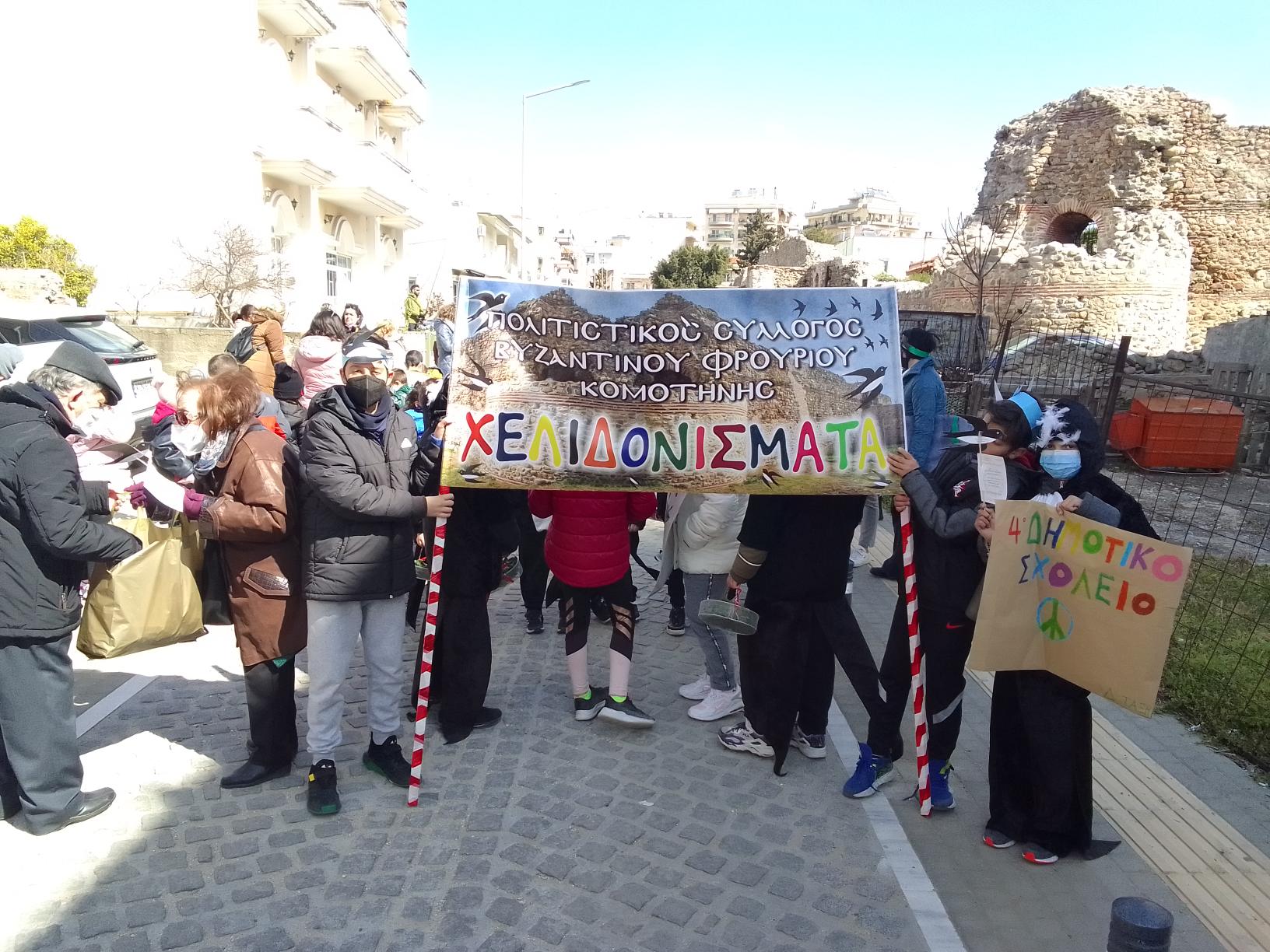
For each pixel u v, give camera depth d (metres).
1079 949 2.70
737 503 4.09
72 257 15.30
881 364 3.41
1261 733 4.08
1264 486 11.10
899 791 3.65
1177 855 3.20
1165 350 18.81
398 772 3.59
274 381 6.35
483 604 3.94
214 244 16.19
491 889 2.91
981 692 4.70
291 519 3.30
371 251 25.30
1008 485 3.07
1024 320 19.41
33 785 3.10
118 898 2.81
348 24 22.92
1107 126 20.50
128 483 3.60
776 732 3.67
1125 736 4.16
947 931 2.75
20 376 3.05
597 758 3.86
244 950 2.60
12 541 2.89
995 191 22.88
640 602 6.12
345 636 3.38
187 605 3.51
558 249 72.44
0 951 2.56
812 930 2.75
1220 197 20.91
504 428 3.45
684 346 3.46
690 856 3.13
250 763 3.56
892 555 6.88
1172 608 2.70
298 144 19.77
